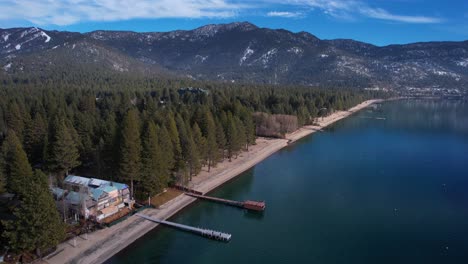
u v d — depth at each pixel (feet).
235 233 261.65
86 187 266.57
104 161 328.49
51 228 206.08
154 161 293.02
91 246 227.40
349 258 228.63
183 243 245.65
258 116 612.70
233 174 395.96
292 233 261.85
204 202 317.83
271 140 574.97
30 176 240.94
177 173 338.54
